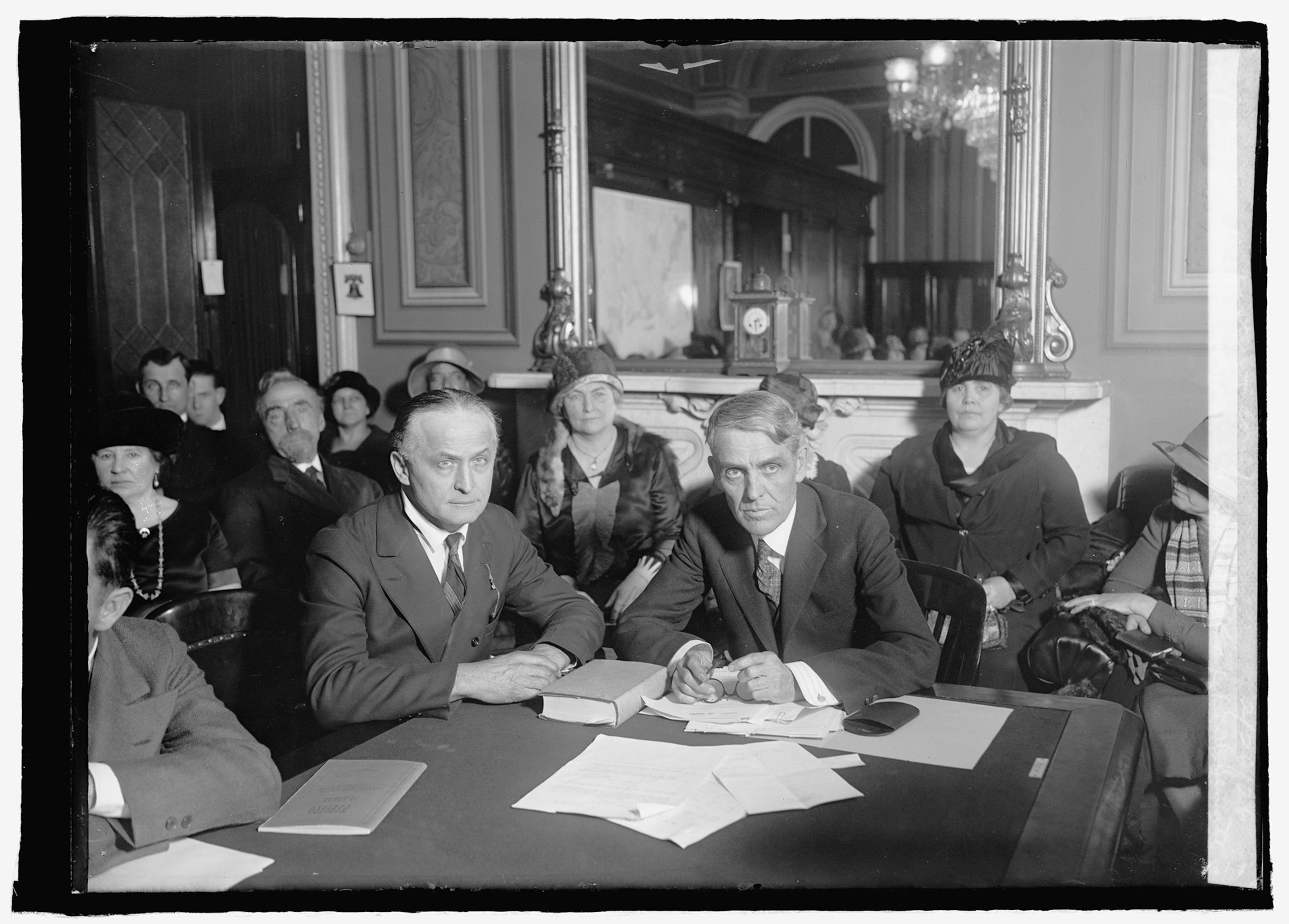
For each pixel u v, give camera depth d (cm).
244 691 250
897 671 219
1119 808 166
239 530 411
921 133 517
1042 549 350
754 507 261
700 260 508
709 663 223
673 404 401
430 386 453
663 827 160
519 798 170
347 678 220
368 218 475
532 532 408
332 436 454
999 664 343
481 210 454
